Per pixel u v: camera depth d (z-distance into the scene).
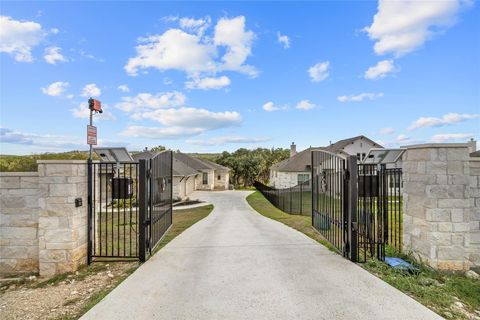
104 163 5.27
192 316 2.98
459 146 4.38
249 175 45.19
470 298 3.49
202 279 4.09
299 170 27.66
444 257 4.32
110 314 3.05
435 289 3.70
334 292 3.56
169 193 8.21
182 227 9.91
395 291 3.58
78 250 4.84
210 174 37.00
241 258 5.20
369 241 5.03
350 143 28.19
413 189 4.85
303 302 3.28
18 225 4.90
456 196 4.36
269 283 3.89
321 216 6.67
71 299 3.67
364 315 2.97
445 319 2.92
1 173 4.87
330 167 5.98
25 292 3.98
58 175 4.66
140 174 5.12
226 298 3.42
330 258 5.10
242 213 15.30
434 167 4.39
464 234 4.34
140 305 3.26
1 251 4.90
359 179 5.17
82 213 4.99
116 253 6.05
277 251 5.68
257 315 2.98
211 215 14.55
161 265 4.81
